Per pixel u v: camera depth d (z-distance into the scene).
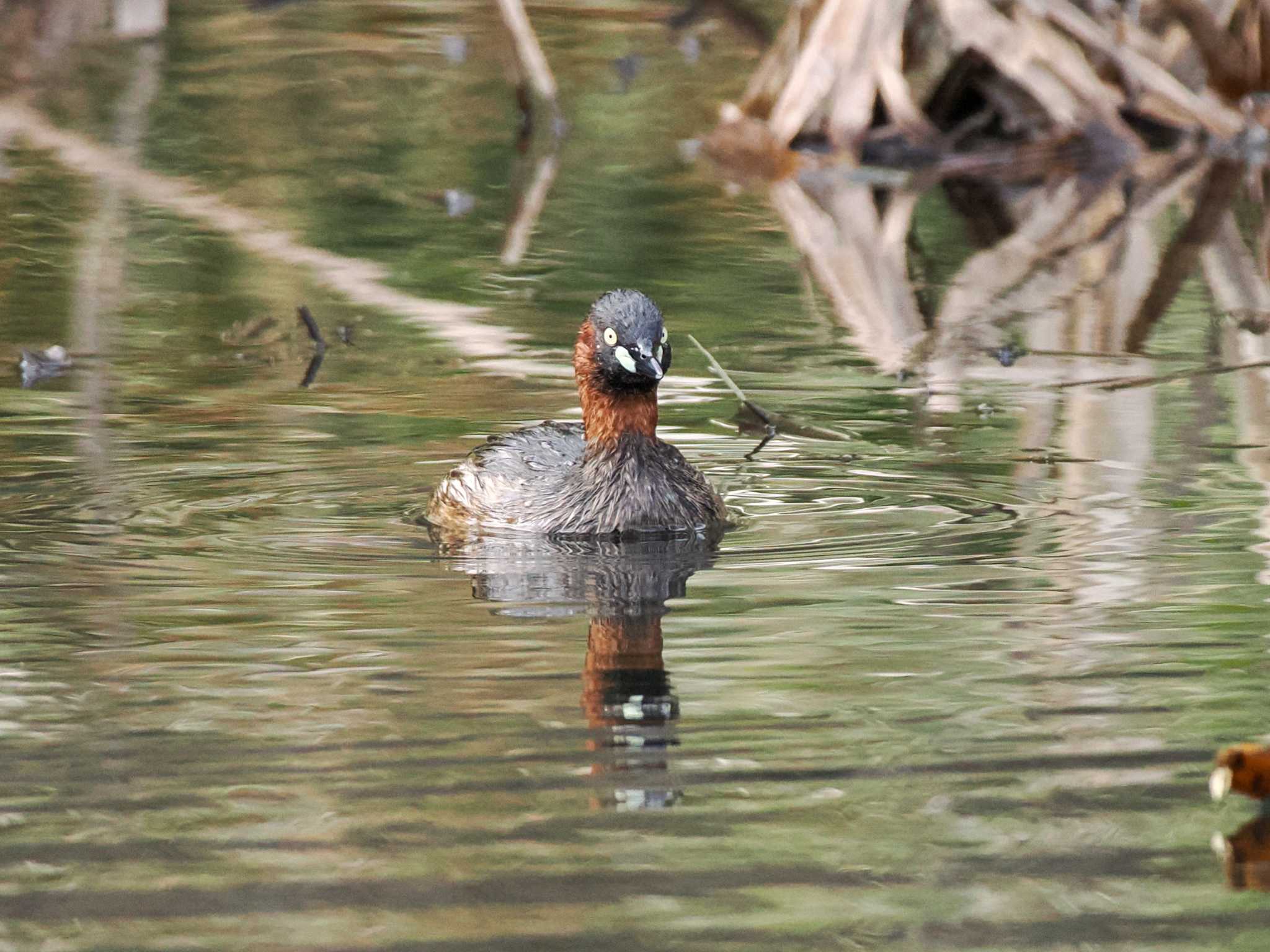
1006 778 8.29
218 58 32.53
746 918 7.01
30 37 32.94
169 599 11.08
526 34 27.91
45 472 13.74
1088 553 11.88
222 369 16.81
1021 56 26.02
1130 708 9.16
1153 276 20.31
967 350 17.55
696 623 10.64
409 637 10.39
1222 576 11.32
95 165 25.41
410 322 18.41
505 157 26.45
